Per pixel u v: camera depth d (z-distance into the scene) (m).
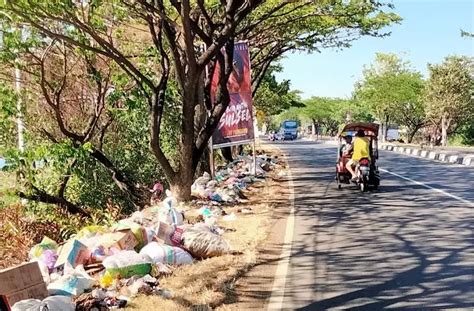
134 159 18.78
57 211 15.61
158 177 19.00
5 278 5.83
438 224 11.05
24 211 15.65
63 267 7.18
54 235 13.80
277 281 7.37
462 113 51.34
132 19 16.20
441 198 14.75
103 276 6.85
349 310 6.24
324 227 10.96
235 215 11.93
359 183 16.89
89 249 7.53
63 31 13.91
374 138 17.66
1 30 12.95
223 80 13.74
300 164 28.62
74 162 15.48
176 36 14.42
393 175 21.52
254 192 16.14
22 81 15.20
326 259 8.49
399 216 12.09
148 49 15.77
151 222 10.04
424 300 6.51
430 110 51.84
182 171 13.43
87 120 17.42
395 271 7.76
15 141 16.78
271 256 8.70
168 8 15.89
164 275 7.33
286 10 21.20
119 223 9.50
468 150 40.22
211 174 17.66
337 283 7.27
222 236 9.68
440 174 21.69
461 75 50.88
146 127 18.56
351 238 9.94
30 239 12.16
